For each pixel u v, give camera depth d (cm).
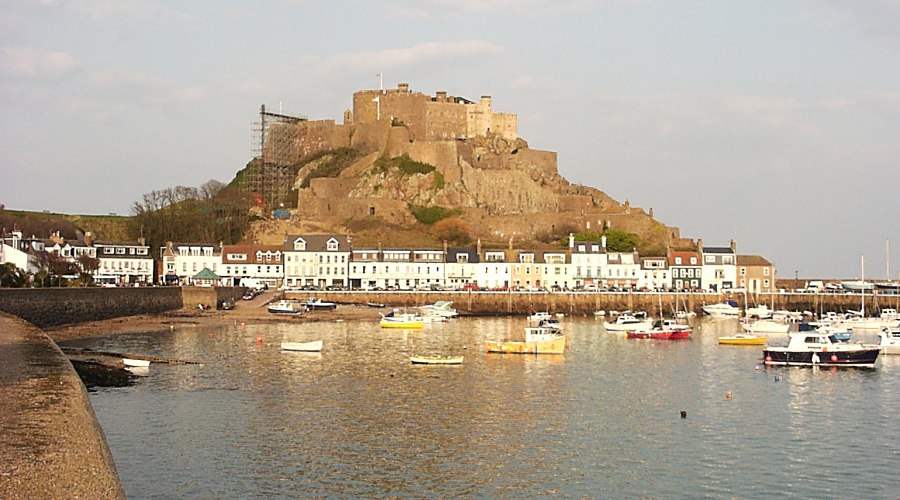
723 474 5609
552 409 7462
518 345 11262
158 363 9300
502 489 5228
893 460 5953
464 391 8238
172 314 15650
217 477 5256
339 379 8750
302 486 5159
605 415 7262
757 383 8981
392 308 18725
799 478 5538
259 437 6216
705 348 12325
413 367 9738
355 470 5509
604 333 14700
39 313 11369
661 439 6462
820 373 9731
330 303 18412
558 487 5291
